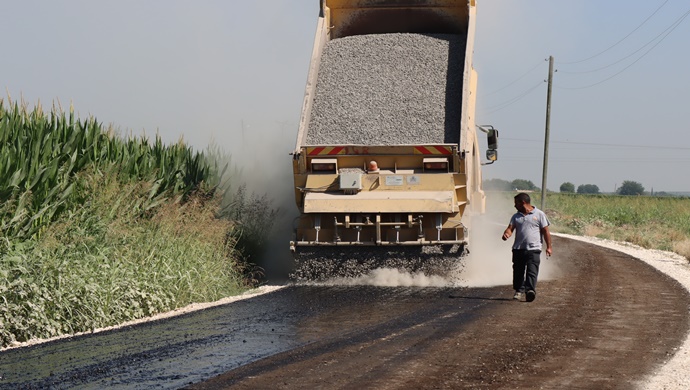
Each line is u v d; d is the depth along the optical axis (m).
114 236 22.00
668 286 26.12
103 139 27.00
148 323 18.70
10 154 21.72
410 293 23.64
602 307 20.89
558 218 81.62
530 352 14.52
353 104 27.12
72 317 17.95
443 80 27.75
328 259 25.52
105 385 11.96
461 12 29.84
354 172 25.44
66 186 22.73
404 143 25.78
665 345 15.40
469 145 26.58
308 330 17.02
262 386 11.77
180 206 26.80
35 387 11.90
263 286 25.94
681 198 123.75
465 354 14.26
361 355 14.15
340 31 30.58
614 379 12.41
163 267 22.12
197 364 13.47
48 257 18.45
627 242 55.31
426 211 24.81
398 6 30.02
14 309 16.77
